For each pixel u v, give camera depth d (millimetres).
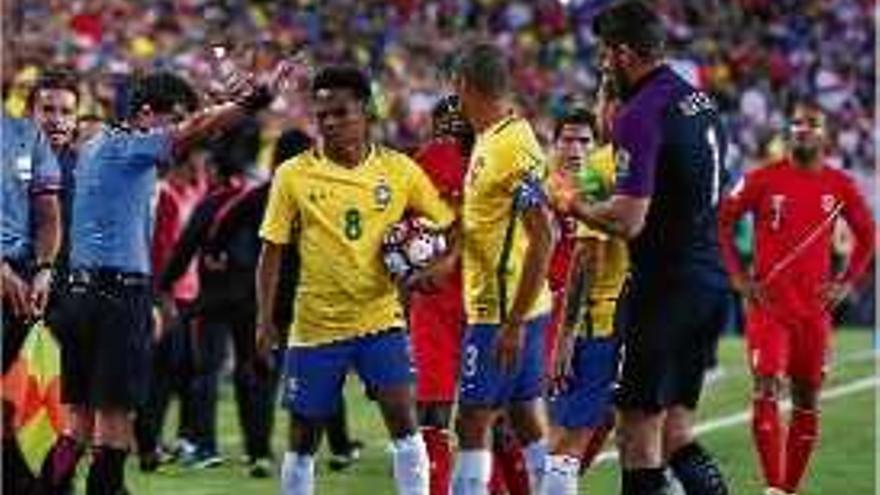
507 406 32188
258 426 42125
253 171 46625
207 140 33344
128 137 33000
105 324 33000
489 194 30531
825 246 38688
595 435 34094
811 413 38344
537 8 116812
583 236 30625
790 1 123438
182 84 32969
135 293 33219
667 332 27672
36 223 30859
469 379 31094
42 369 29047
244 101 31359
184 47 97875
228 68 31359
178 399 46906
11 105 42375
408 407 31500
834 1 123875
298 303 31406
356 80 31094
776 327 38156
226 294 42375
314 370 31266
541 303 31875
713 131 27812
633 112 27172
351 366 31531
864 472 43594
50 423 29078
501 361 30562
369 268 31125
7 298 29438
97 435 33188
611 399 30594
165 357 42125
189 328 43656
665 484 28234
